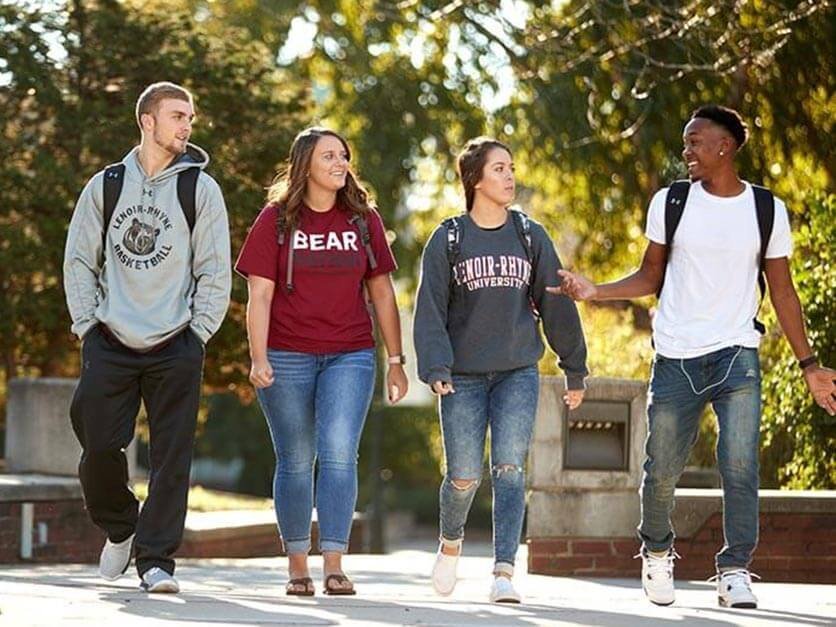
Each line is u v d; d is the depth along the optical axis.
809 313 18.95
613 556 17.48
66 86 27.48
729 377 11.78
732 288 11.82
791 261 20.33
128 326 11.80
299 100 28.95
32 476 21.97
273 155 27.88
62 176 26.38
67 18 27.45
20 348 28.89
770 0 23.55
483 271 12.01
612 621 10.51
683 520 16.80
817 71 25.44
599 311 29.88
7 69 26.81
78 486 20.92
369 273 12.42
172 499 12.01
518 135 34.09
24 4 27.23
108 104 27.53
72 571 16.80
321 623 9.95
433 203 41.41
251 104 28.09
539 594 14.23
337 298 12.13
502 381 12.13
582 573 17.44
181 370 11.91
